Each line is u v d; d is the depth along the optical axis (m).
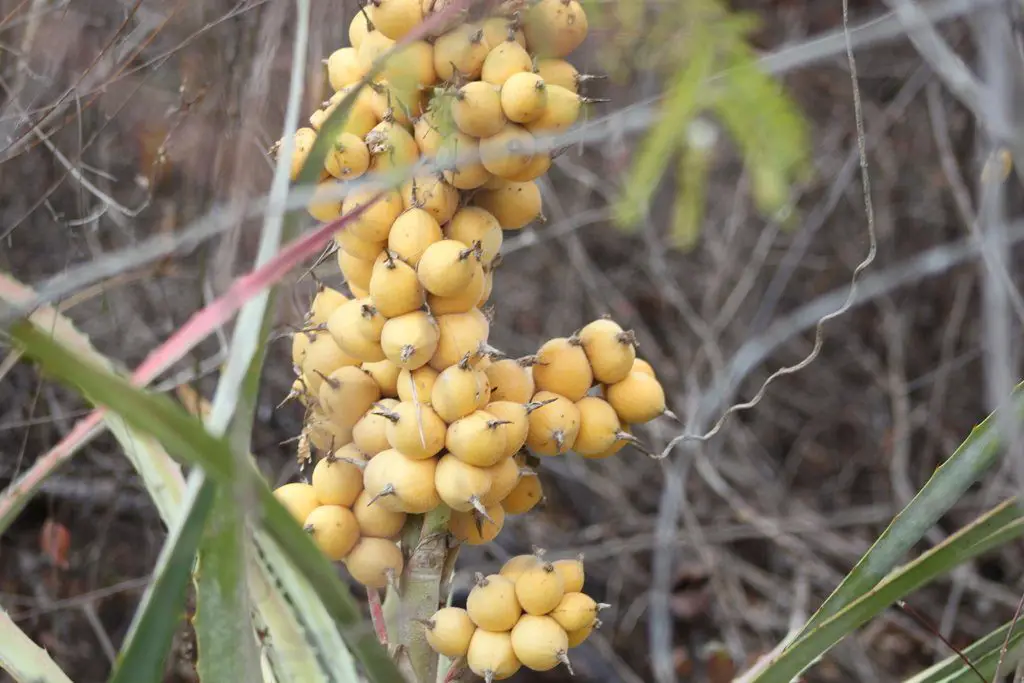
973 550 1.29
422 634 1.30
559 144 1.25
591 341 1.29
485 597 1.26
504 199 1.29
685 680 2.09
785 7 2.41
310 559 1.16
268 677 1.32
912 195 2.57
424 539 1.29
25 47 1.55
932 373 2.38
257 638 1.31
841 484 2.56
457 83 1.24
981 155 1.61
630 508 2.32
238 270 1.49
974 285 2.53
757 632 2.17
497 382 1.27
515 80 1.23
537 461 1.31
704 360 2.62
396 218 1.26
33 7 1.56
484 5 1.25
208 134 1.55
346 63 1.28
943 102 2.44
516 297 2.67
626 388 1.30
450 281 1.24
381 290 1.25
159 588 1.18
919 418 2.49
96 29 1.66
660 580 2.06
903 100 2.41
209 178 1.58
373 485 1.26
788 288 2.71
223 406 1.18
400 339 1.24
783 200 1.36
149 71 1.64
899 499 2.31
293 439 1.33
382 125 1.25
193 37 1.47
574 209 2.47
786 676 1.31
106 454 1.91
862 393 2.63
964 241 2.35
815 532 2.33
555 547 2.34
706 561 2.07
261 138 1.48
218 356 1.51
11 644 1.30
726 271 2.48
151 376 1.18
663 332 2.74
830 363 2.68
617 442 1.30
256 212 1.28
